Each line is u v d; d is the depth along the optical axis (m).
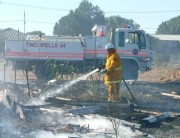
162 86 20.73
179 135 10.26
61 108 13.29
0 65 35.31
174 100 15.95
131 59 23.50
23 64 23.72
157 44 66.00
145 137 9.83
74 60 23.77
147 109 13.79
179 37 73.12
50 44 23.66
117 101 13.64
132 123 11.07
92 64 23.92
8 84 17.61
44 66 23.28
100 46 23.91
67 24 87.31
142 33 23.55
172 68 32.94
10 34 48.84
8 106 12.36
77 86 17.27
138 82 22.70
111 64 14.53
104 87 16.73
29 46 23.64
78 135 9.81
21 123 10.84
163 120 11.89
